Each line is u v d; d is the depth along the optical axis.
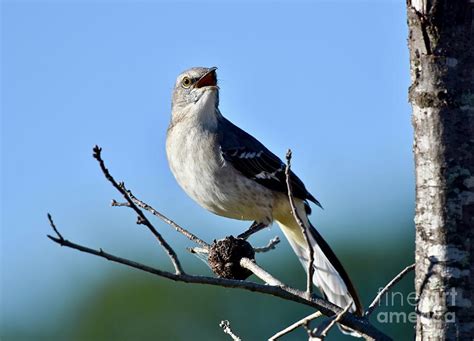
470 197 6.42
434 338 6.38
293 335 14.21
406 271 7.18
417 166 6.64
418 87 6.62
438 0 6.46
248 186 11.62
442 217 6.44
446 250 6.41
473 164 6.44
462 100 6.47
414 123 6.68
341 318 6.38
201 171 11.57
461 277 6.37
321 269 11.25
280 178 11.72
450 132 6.47
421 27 6.54
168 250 6.07
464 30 6.49
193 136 11.57
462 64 6.50
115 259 5.82
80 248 5.73
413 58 6.68
